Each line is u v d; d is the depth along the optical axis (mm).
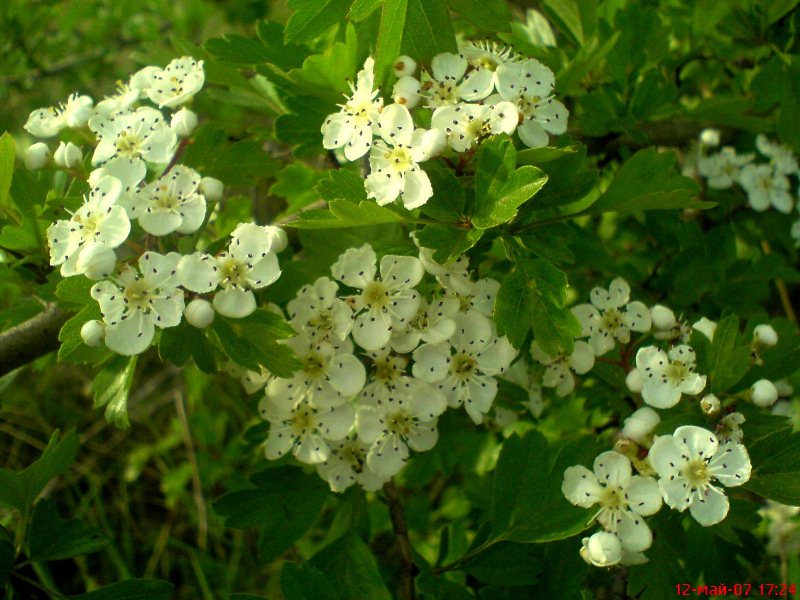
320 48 164
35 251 154
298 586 134
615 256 247
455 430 167
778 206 212
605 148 203
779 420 135
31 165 146
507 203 122
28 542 144
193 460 268
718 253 190
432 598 144
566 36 193
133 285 126
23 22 299
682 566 152
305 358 138
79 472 303
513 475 143
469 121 132
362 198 131
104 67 329
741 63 218
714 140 214
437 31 136
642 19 187
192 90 153
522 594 144
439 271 136
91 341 126
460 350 141
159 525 303
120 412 138
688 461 125
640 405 145
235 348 127
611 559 123
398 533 157
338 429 145
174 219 132
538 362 166
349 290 143
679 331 154
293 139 156
